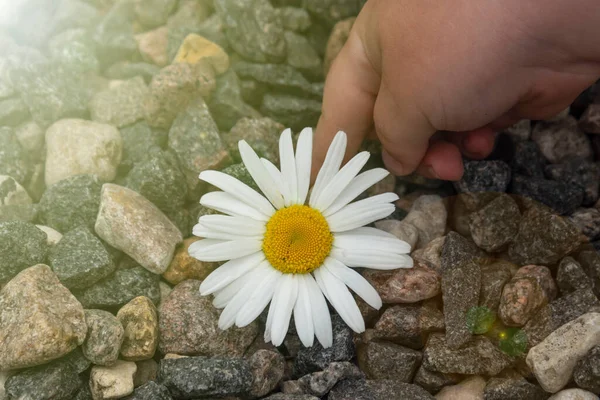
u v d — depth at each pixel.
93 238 0.32
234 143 0.35
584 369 0.30
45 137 0.35
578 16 0.29
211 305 0.32
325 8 0.39
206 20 0.39
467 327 0.31
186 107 0.36
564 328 0.31
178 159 0.35
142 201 0.33
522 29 0.29
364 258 0.31
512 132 0.36
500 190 0.35
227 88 0.37
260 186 0.32
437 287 0.32
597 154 0.37
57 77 0.36
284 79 0.37
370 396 0.31
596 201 0.35
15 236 0.32
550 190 0.34
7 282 0.32
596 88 0.37
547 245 0.33
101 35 0.38
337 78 0.33
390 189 0.36
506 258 0.34
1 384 0.30
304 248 0.31
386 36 0.31
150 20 0.39
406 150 0.33
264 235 0.31
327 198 0.32
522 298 0.31
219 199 0.32
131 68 0.38
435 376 0.31
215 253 0.31
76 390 0.31
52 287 0.31
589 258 0.33
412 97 0.31
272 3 0.39
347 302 0.31
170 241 0.33
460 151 0.35
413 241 0.34
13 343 0.30
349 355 0.31
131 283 0.32
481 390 0.31
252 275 0.31
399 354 0.31
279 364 0.31
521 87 0.31
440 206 0.35
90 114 0.36
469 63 0.30
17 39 0.38
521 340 0.31
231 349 0.32
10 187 0.34
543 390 0.31
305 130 0.32
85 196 0.34
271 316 0.31
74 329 0.30
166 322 0.32
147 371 0.32
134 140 0.36
